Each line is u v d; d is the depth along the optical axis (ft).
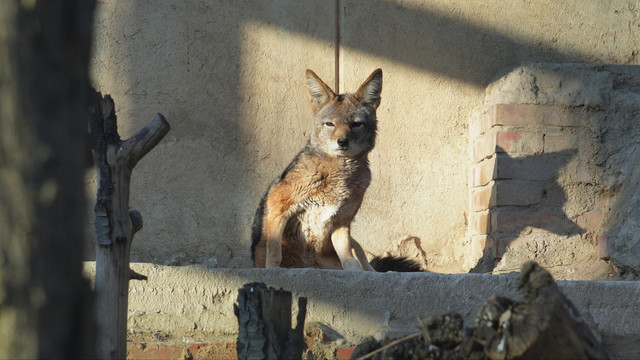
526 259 32.07
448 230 37.14
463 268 36.68
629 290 22.88
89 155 11.00
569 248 32.40
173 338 22.91
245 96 37.42
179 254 36.76
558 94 33.65
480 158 35.47
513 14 37.81
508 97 33.50
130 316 23.04
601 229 32.48
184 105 37.29
